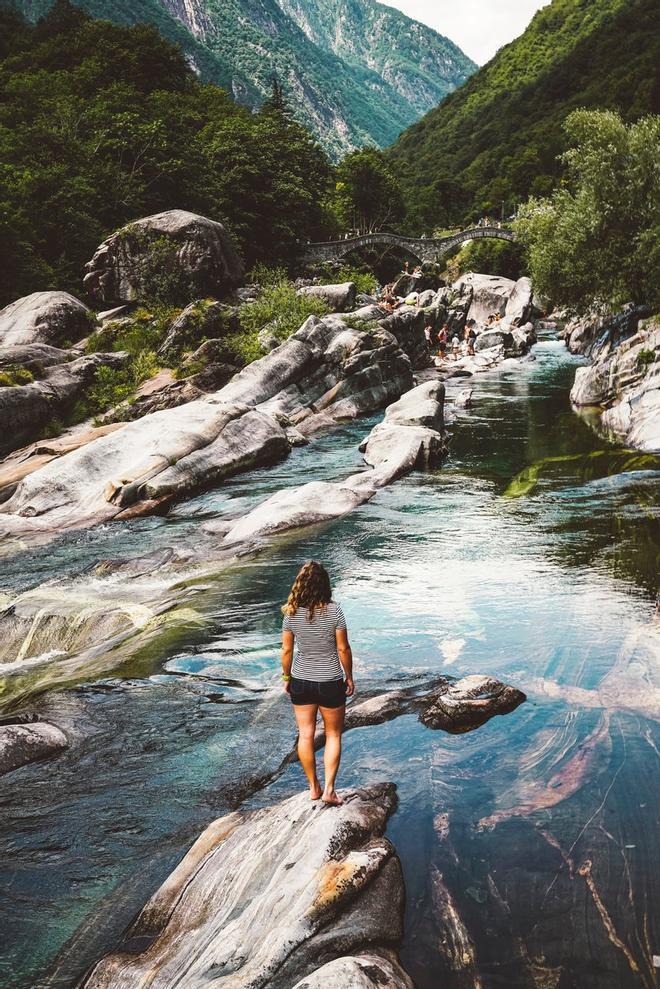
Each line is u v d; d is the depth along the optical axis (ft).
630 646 26.07
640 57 530.68
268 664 26.91
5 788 20.12
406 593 32.96
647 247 96.84
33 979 13.69
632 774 18.92
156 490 49.11
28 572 38.32
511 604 30.91
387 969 12.55
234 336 84.79
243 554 39.37
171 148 149.28
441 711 22.31
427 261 277.85
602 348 109.70
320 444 67.72
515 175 496.64
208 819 18.45
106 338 84.38
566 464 55.11
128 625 30.96
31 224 111.65
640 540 37.76
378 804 17.83
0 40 249.75
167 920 14.88
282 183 174.50
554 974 13.00
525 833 16.92
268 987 12.41
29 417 62.59
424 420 64.18
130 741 22.35
